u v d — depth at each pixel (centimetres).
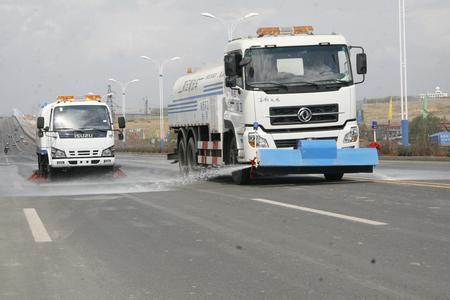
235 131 1655
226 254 775
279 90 1553
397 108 11606
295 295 585
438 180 1652
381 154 3619
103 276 682
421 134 3878
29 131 16225
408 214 1024
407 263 691
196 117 2044
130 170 2700
